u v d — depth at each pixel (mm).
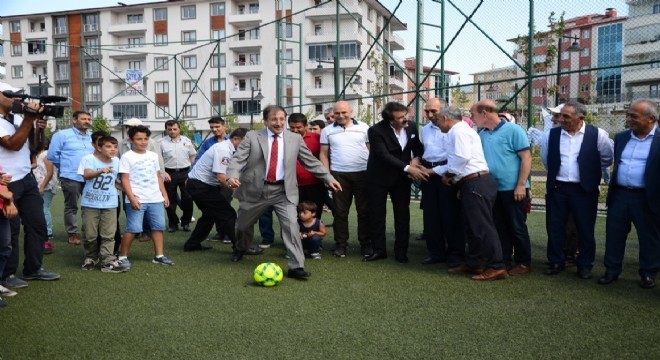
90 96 50656
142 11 49188
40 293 4348
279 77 14500
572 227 5391
